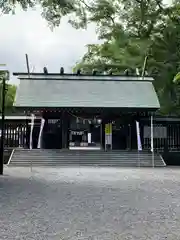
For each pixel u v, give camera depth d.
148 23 34.03
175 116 28.03
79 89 28.12
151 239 5.21
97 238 5.25
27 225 6.14
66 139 26.80
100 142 28.77
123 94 27.83
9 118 27.22
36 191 10.95
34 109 25.95
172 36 33.06
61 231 5.68
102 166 23.53
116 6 33.72
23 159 23.97
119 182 13.75
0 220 6.57
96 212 7.44
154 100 27.28
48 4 15.63
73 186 12.34
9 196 9.84
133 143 27.55
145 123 27.38
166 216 7.03
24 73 29.23
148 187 12.14
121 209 7.82
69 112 27.41
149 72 34.03
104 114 27.81
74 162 24.02
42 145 27.36
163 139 27.00
